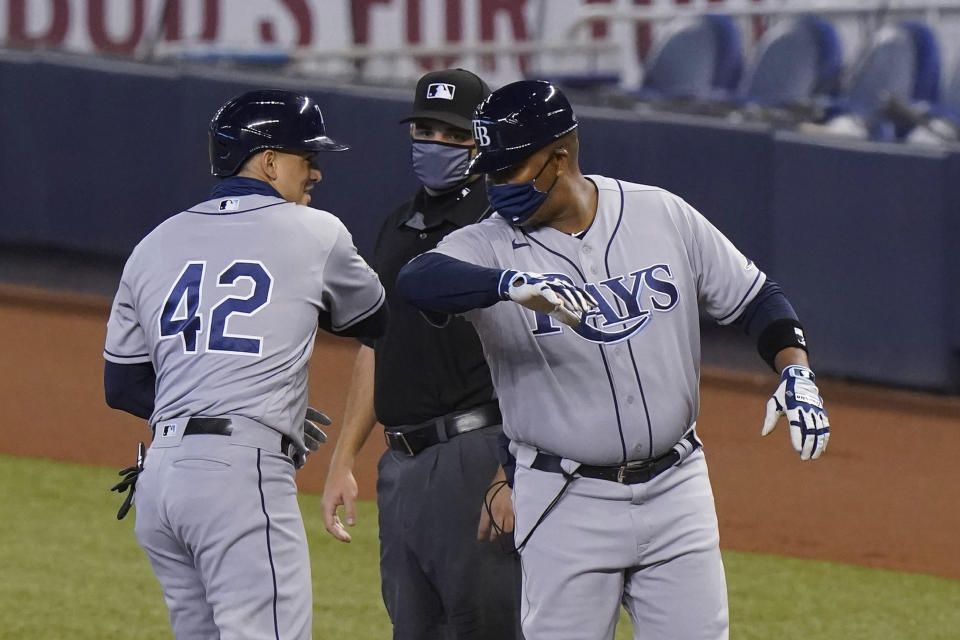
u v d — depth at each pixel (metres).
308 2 49.81
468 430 13.08
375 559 21.77
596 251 11.00
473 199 13.61
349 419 14.32
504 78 48.72
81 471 26.95
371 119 39.84
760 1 46.97
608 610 11.14
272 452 11.98
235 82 40.81
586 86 46.75
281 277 12.21
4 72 43.09
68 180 43.03
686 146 36.81
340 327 12.91
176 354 12.06
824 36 46.41
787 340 11.16
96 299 43.59
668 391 10.97
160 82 41.62
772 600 20.47
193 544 11.83
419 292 10.70
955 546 23.83
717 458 29.52
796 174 36.03
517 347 10.97
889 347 35.81
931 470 29.08
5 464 27.25
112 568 20.88
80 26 50.75
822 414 10.61
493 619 13.19
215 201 12.63
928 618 19.77
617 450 10.86
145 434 30.00
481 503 13.02
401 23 49.59
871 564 22.70
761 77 47.19
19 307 42.34
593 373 10.84
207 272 12.20
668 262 11.12
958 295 34.88
